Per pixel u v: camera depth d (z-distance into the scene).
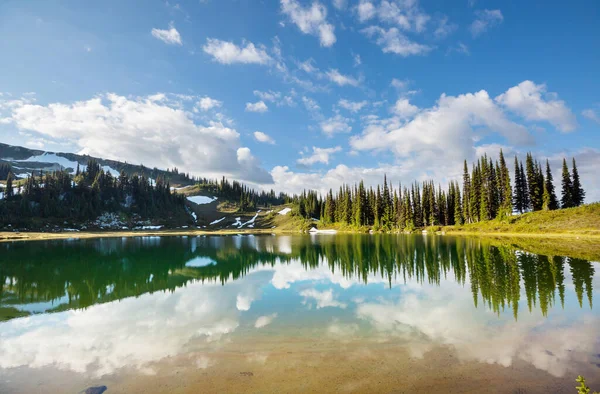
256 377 8.27
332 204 126.44
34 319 14.16
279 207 171.50
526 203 77.88
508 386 7.68
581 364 8.79
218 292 19.14
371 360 9.20
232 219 153.25
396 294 17.84
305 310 14.77
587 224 51.97
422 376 8.23
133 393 7.65
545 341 10.53
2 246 53.75
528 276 21.58
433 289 18.91
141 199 141.75
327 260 33.84
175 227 132.38
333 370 8.61
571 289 17.75
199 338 11.26
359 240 63.72
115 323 13.29
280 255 39.84
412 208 96.56
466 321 12.80
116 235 92.62
